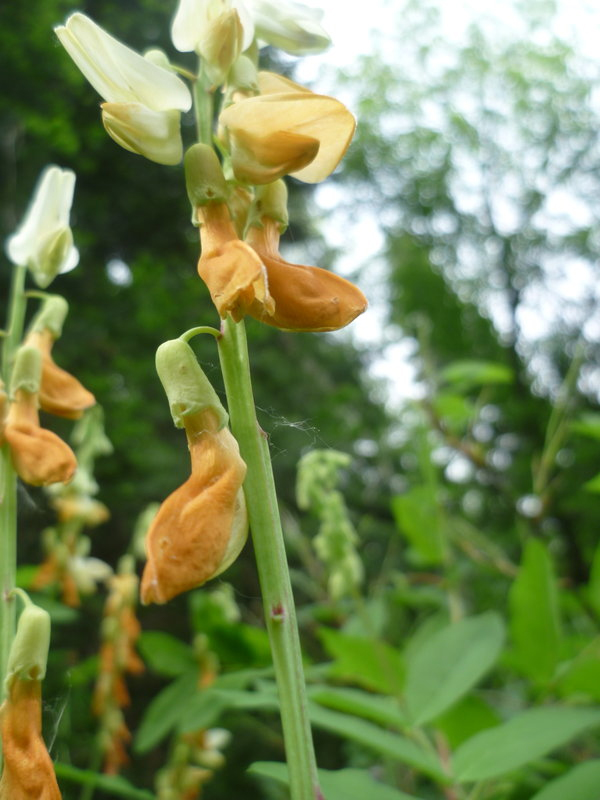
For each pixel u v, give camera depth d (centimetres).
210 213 5
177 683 12
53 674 21
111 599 15
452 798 9
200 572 5
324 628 10
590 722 7
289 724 5
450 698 9
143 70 6
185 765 15
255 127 5
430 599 19
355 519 44
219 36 6
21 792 6
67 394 8
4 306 44
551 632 10
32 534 28
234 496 5
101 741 15
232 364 5
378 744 8
